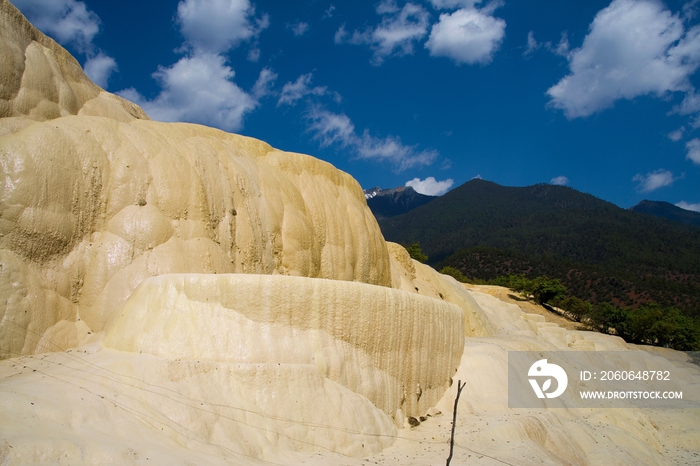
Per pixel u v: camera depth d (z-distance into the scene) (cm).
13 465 1403
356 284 2733
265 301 2438
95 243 2627
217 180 3153
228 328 2348
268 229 3381
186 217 2884
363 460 2294
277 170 3806
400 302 2938
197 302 2372
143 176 2814
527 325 6356
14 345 2233
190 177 2980
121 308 2456
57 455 1501
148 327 2297
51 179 2522
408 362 2964
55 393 1802
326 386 2430
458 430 2791
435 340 3198
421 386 3020
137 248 2653
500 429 2839
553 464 2681
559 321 8981
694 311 11700
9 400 1648
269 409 2209
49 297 2412
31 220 2425
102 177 2712
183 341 2272
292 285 2508
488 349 3744
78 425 1706
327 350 2527
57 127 2669
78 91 3222
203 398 2081
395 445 2561
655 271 15088
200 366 2175
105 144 2806
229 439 2014
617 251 17488
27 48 2923
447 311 3362
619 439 3472
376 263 4366
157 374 2067
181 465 1686
